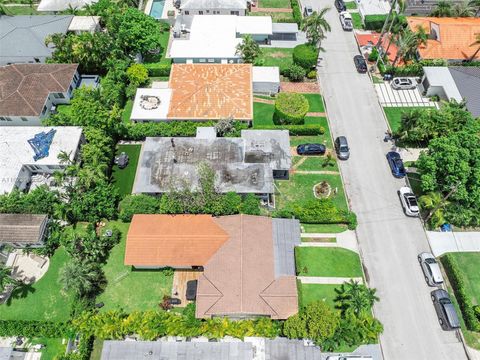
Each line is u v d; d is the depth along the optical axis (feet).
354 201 221.87
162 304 184.14
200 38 285.84
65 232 207.92
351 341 170.19
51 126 236.84
